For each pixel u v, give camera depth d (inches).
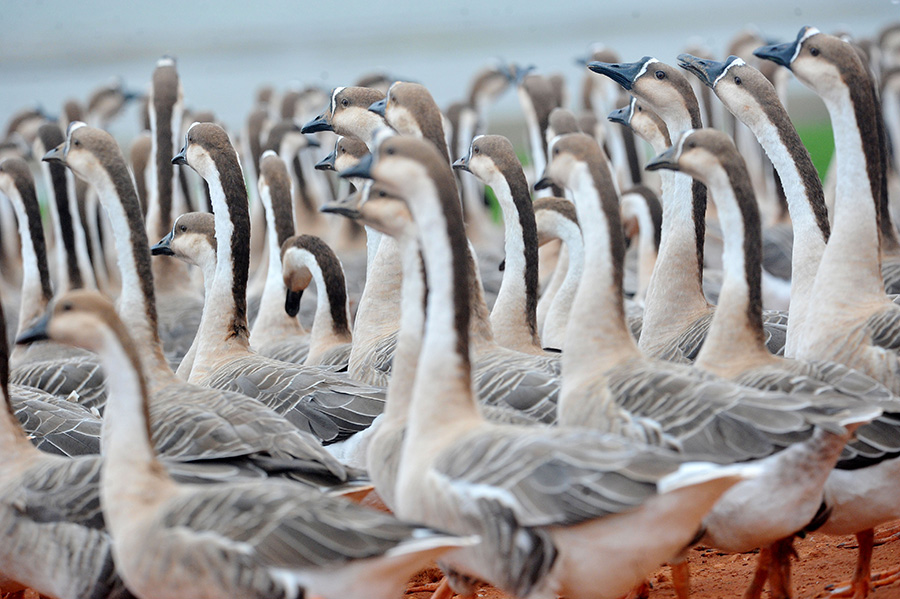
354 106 679.1
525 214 601.0
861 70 497.4
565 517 318.3
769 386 398.6
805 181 549.3
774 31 4183.1
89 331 357.7
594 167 420.5
